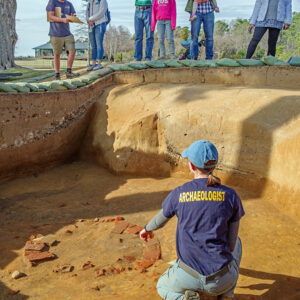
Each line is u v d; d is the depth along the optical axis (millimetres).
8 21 13734
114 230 4113
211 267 2123
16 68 13820
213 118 5418
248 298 2801
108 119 6832
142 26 8414
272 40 6715
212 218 2129
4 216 4594
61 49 8023
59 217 4582
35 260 3473
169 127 5871
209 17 7270
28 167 6133
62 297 2914
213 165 2256
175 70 7094
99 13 8117
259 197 4762
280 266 3260
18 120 5664
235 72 6500
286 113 4680
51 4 7617
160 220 2389
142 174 6168
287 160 4277
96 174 6379
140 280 3150
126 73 7602
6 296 2922
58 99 6371
